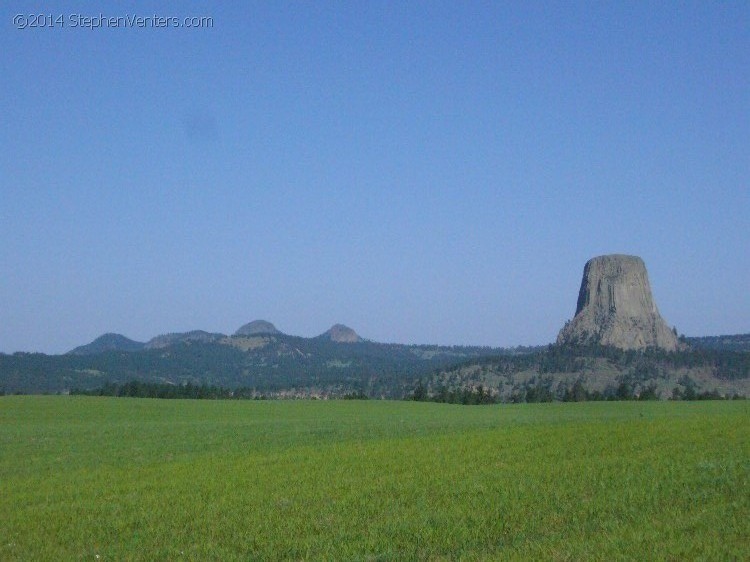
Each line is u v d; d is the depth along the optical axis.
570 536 15.02
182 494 22.47
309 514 18.77
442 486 21.61
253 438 41.75
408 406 94.25
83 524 18.95
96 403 90.12
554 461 25.70
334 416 69.88
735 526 14.81
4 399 93.62
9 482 26.48
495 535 15.73
